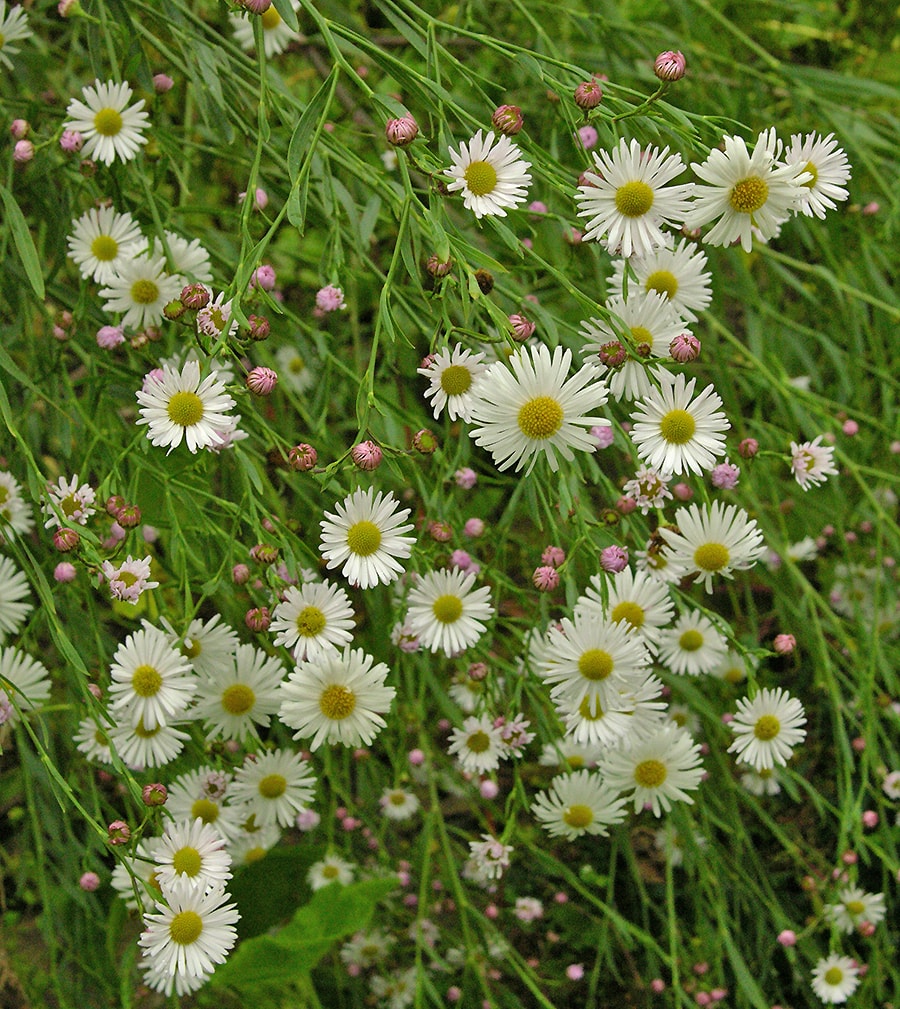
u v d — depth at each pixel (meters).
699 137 0.42
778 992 0.51
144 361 0.47
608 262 0.47
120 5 0.46
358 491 0.39
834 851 0.55
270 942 0.46
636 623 0.42
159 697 0.40
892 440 0.55
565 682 0.41
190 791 0.43
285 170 0.43
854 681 0.56
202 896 0.39
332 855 0.50
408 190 0.39
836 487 0.53
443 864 0.53
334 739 0.41
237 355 0.39
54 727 0.52
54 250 0.49
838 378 0.58
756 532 0.42
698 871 0.53
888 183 0.59
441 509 0.44
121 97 0.44
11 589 0.45
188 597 0.42
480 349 0.42
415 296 0.47
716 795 0.54
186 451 0.44
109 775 0.51
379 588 0.48
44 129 0.49
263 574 0.42
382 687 0.41
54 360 0.47
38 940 0.54
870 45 0.65
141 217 0.47
